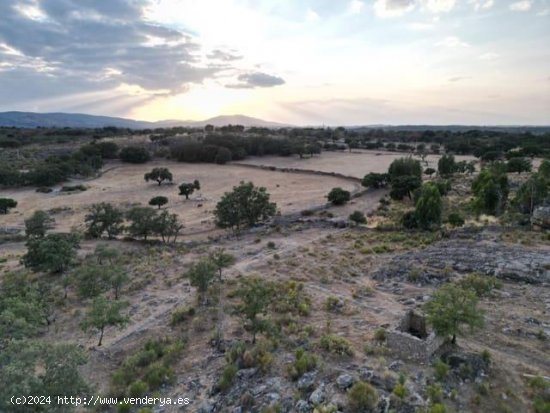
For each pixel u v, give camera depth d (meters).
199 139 164.75
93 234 57.44
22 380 13.23
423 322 21.91
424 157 134.50
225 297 31.25
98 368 22.16
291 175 119.00
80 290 33.22
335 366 18.53
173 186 105.50
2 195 95.25
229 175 120.38
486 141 163.12
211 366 20.92
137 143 161.50
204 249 47.81
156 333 26.11
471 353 18.91
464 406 15.38
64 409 14.01
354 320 25.17
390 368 17.97
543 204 50.06
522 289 28.45
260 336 23.70
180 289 34.25
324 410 14.84
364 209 72.00
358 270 36.91
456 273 32.56
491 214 54.81
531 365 18.75
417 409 14.58
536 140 146.50
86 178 116.88
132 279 37.25
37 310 26.62
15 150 140.50
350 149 173.00
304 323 25.09
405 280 32.62
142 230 54.16
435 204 51.00
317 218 63.94
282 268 38.16
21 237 60.28
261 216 67.25
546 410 14.85
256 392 17.38
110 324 25.27
